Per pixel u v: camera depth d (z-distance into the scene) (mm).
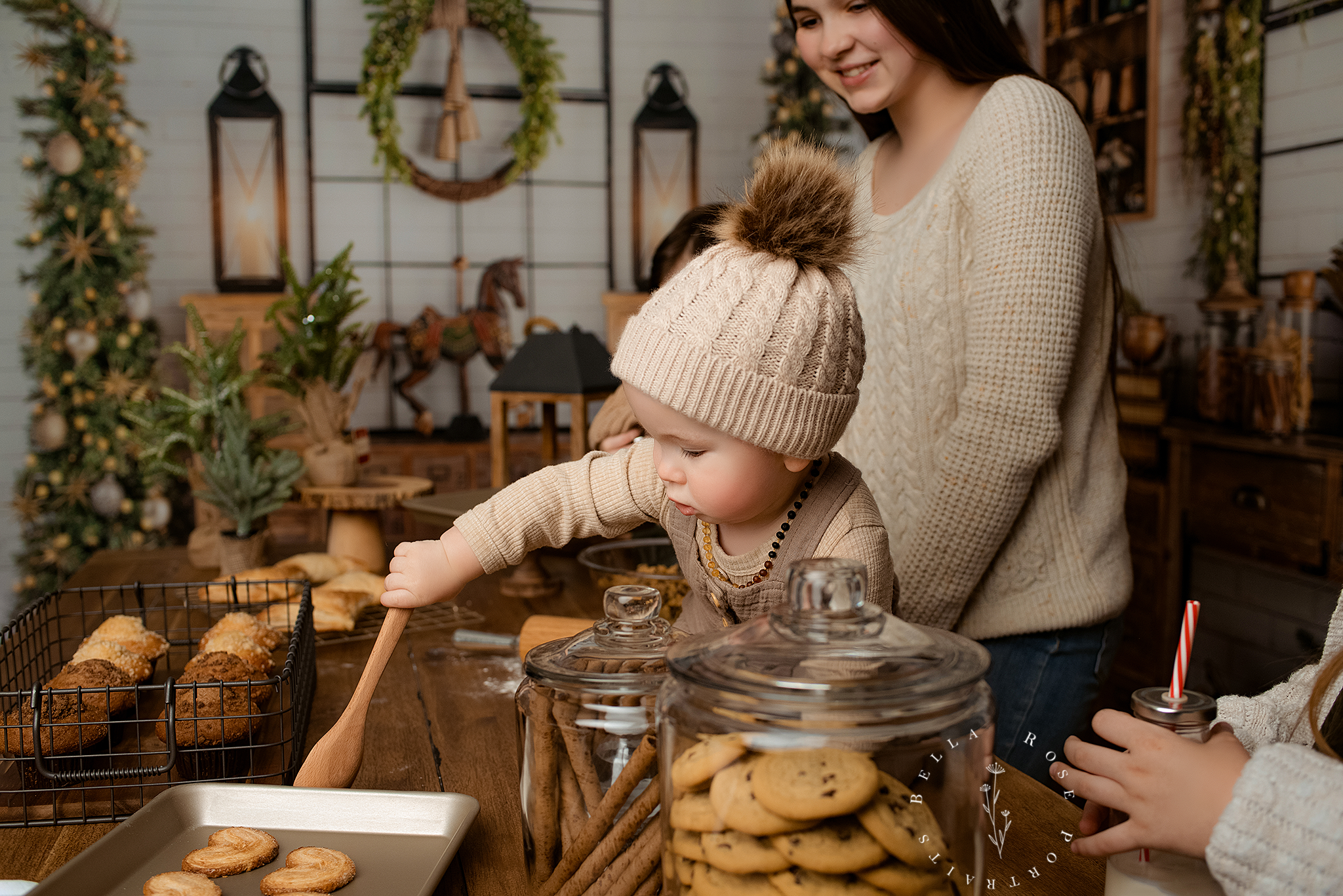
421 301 4742
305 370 1865
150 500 3879
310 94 4551
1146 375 2914
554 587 1608
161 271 4508
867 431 1246
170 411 1826
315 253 4625
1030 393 1046
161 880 655
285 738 948
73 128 3809
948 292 1141
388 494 1751
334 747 789
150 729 1004
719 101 4953
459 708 1083
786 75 4301
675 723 525
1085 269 1071
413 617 1457
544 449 1837
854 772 473
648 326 693
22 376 4336
